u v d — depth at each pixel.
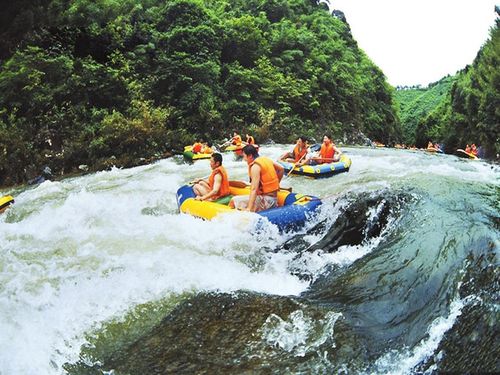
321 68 25.95
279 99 22.53
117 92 15.98
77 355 3.15
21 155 12.89
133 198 7.83
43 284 4.10
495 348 2.77
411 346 2.93
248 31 23.14
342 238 4.94
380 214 5.27
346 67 29.92
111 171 12.74
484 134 26.33
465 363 2.73
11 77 14.10
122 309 3.70
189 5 20.52
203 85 18.55
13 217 7.37
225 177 6.27
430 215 4.97
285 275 4.36
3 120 13.71
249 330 3.30
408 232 4.63
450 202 5.55
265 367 2.88
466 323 2.99
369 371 2.78
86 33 17.11
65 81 15.09
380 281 3.76
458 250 3.93
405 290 3.54
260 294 3.89
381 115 33.28
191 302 3.78
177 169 11.90
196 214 5.80
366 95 32.41
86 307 3.73
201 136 18.00
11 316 3.55
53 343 3.26
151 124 15.52
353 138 26.48
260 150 15.76
